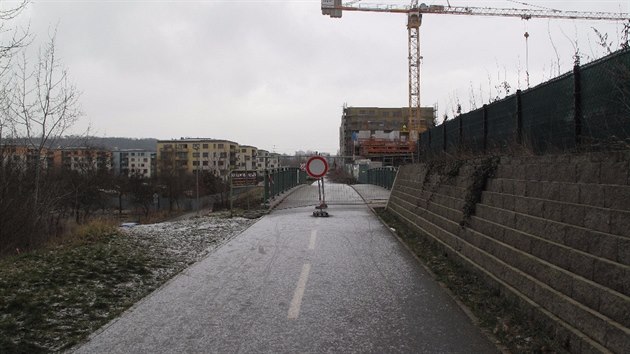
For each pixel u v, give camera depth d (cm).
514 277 626
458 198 984
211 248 1107
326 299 679
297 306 645
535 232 615
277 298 685
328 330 549
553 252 552
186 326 566
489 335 525
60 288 699
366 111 13550
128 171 8050
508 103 962
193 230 1406
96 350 493
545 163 623
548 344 481
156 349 495
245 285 761
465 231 879
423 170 1404
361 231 1381
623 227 444
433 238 1112
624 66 556
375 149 7988
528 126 851
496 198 771
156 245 1121
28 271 768
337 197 2602
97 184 3872
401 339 518
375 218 1722
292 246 1130
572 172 558
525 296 586
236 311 625
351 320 584
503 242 705
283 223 1581
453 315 600
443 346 495
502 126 1003
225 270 871
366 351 485
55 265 823
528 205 653
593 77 631
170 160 9575
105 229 1241
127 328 559
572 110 688
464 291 710
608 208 477
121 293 712
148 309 634
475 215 855
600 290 443
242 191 4000
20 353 475
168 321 585
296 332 543
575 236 518
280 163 5059
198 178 6203
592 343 431
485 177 845
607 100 598
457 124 1416
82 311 616
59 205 1577
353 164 5916
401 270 865
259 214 1872
